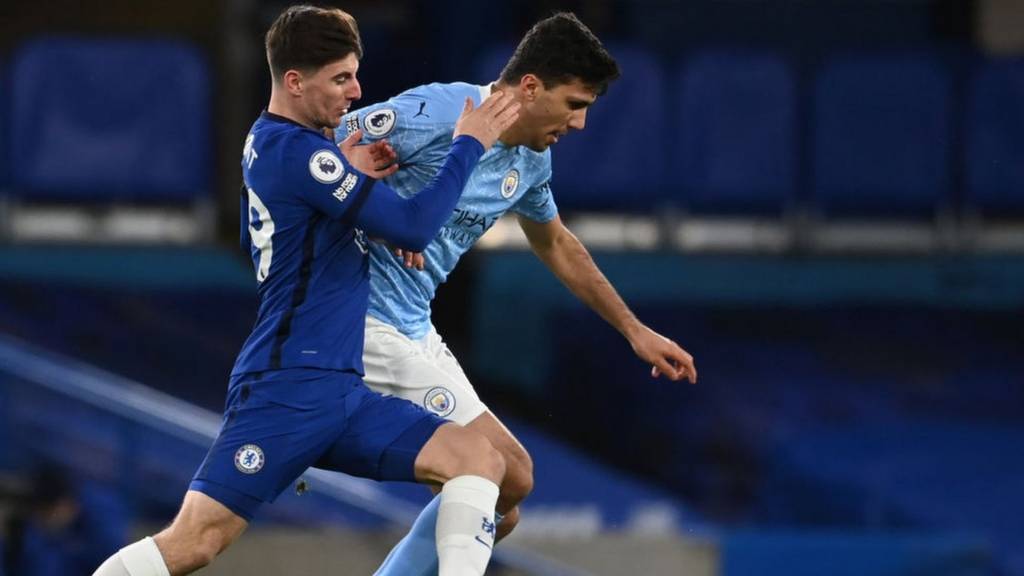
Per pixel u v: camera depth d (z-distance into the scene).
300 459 12.92
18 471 27.09
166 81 32.06
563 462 31.00
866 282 33.12
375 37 35.94
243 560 26.12
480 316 33.91
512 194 14.35
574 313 34.25
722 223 32.28
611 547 27.56
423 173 13.83
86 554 26.14
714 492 32.28
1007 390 33.62
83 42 32.00
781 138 32.16
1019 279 32.62
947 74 32.38
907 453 31.92
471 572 12.68
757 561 27.52
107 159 31.97
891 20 36.19
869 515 30.98
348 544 26.17
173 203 32.19
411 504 28.48
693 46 34.53
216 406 32.31
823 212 32.31
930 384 34.12
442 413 13.95
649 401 33.81
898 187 32.25
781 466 32.25
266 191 12.89
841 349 34.69
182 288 34.25
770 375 34.22
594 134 31.95
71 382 27.16
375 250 13.87
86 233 32.16
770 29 35.97
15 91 31.86
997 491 30.95
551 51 13.49
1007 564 29.36
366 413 13.10
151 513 26.84
